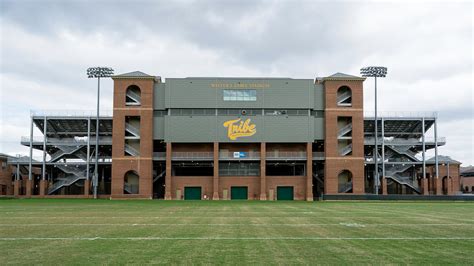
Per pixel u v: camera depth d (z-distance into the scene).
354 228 24.33
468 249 16.78
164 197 83.38
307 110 84.88
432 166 93.62
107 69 83.62
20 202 62.50
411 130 92.50
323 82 85.69
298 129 83.62
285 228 24.30
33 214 35.94
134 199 80.00
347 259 14.75
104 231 22.81
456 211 42.09
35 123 89.38
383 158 85.81
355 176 82.94
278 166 92.50
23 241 18.98
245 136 83.25
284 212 39.41
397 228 24.34
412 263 14.09
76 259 14.70
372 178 94.62
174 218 31.67
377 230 23.28
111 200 74.81
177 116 83.12
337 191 82.62
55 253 15.84
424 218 32.03
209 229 23.73
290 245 17.73
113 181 81.62
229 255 15.42
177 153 83.75
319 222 28.30
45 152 86.69
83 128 91.12
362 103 84.44
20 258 14.90
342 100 85.75
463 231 22.83
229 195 84.69
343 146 86.12
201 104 83.62
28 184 86.62
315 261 14.40
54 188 86.69
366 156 93.38
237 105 83.81
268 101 84.19
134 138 83.44
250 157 84.12
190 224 26.77
